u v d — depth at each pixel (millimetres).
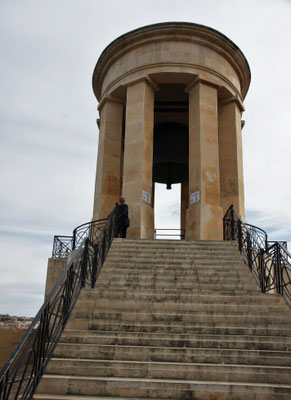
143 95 14945
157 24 15258
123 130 17906
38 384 4840
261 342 5895
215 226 13578
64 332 6113
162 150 18656
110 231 10547
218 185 14109
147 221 13852
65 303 6199
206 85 15188
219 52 15820
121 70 15922
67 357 5590
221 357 5523
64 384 4887
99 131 17109
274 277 8234
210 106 15008
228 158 15680
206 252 9914
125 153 14586
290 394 4793
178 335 6020
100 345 5715
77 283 7270
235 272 8727
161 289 7742
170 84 16203
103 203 15430
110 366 5277
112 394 4824
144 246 10242
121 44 15875
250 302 7363
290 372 5168
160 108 18062
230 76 16078
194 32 15312
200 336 6023
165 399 4773
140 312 6812
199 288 8016
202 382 4941
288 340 5980
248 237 9383
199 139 14406
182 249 10117
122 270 8672
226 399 4770
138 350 5633
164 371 5191
